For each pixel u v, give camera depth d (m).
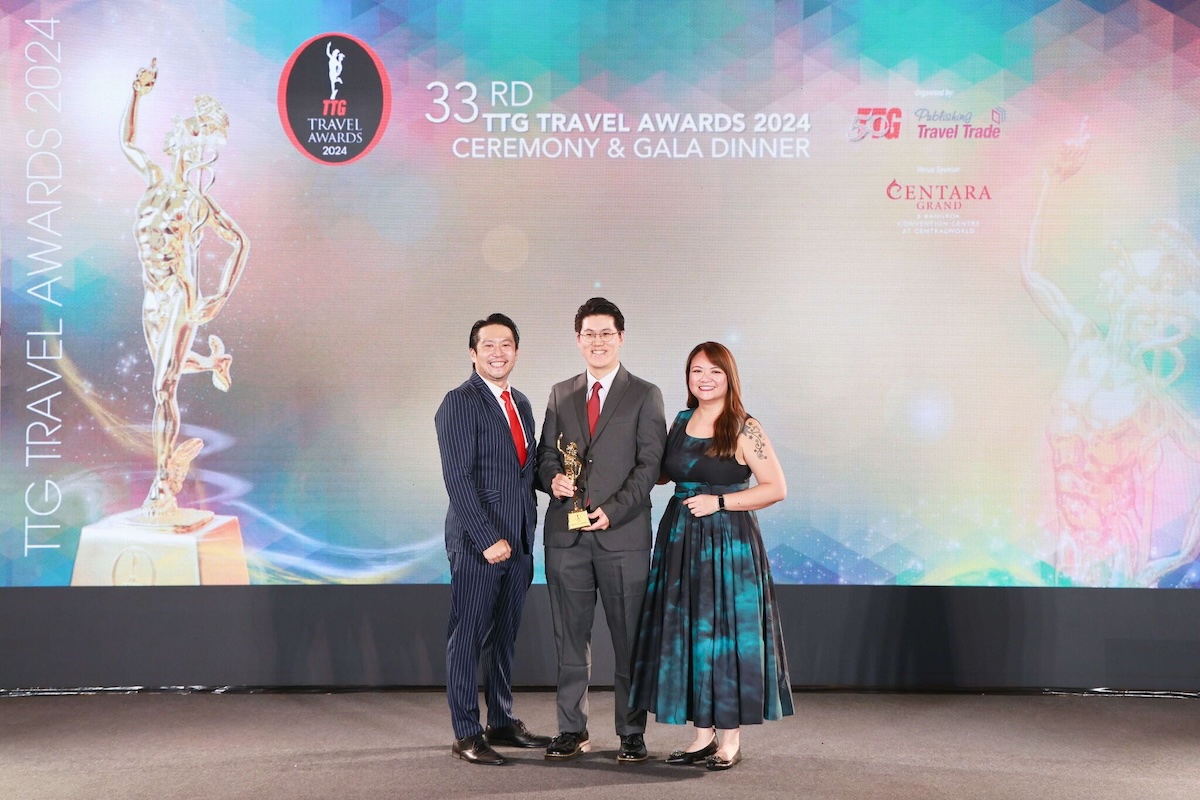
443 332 4.40
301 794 3.09
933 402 4.38
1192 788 3.16
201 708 4.11
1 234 4.34
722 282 4.41
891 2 4.37
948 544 4.38
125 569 4.38
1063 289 4.35
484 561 3.39
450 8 4.39
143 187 4.37
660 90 4.40
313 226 4.40
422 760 3.43
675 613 3.33
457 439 3.36
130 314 4.37
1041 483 4.36
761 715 3.26
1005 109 4.36
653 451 3.39
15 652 4.36
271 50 4.39
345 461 4.40
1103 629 4.34
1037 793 3.11
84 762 3.42
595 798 3.05
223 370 4.39
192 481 4.39
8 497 4.36
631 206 4.42
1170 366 4.32
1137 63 4.32
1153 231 4.33
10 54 4.35
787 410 4.40
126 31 4.37
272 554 4.40
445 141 4.40
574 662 3.46
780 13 4.37
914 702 4.22
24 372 4.36
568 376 4.41
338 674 4.40
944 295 4.38
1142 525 4.33
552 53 4.40
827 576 4.40
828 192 4.40
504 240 4.41
